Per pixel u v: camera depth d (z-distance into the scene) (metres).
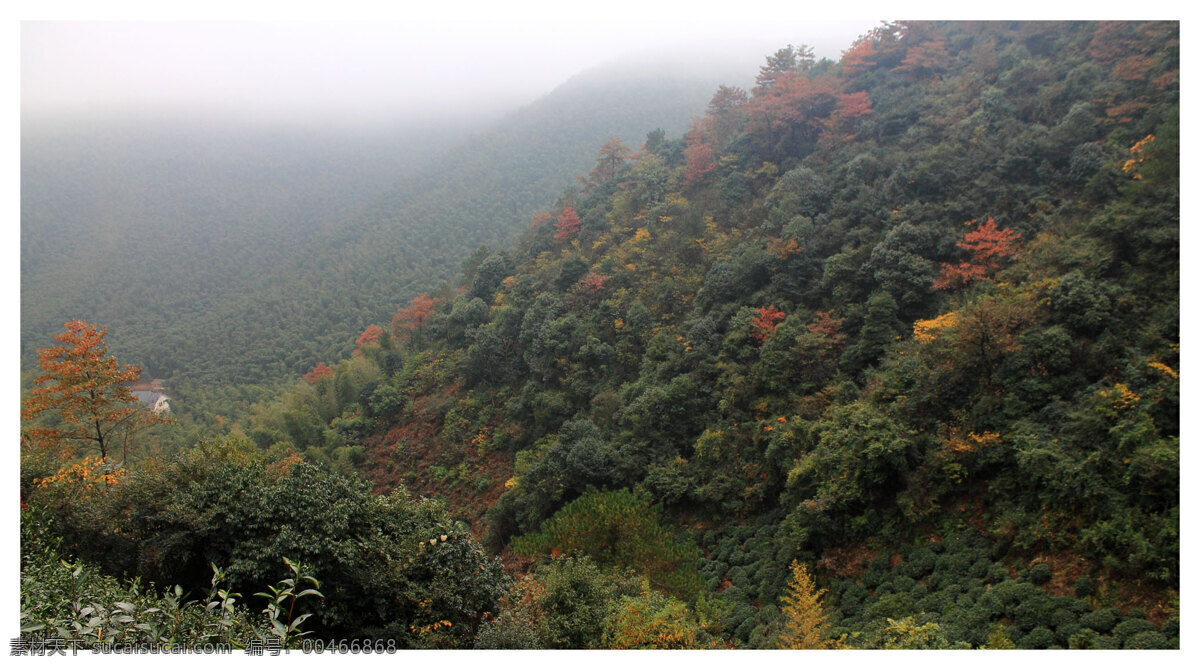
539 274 48.44
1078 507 16.47
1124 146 28.30
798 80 46.41
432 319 54.28
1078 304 20.31
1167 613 13.85
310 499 13.11
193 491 13.28
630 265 42.91
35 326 98.44
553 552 24.91
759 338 31.50
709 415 30.70
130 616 8.88
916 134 38.62
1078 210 27.02
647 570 23.17
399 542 14.43
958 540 18.67
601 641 14.30
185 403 70.31
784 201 37.34
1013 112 35.22
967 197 31.52
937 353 22.64
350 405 47.97
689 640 14.73
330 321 96.44
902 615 17.42
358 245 125.00
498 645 12.73
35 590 9.76
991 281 26.28
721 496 27.17
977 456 19.48
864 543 21.00
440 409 43.34
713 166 49.53
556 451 31.06
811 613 15.46
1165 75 29.03
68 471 15.11
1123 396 17.11
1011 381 20.28
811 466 22.55
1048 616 14.77
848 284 30.86
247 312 101.94
